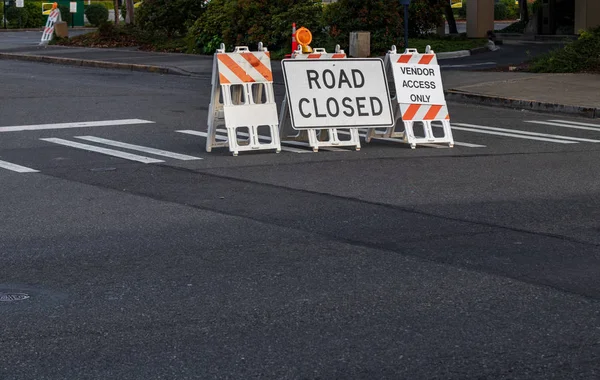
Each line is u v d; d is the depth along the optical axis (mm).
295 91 16188
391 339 7145
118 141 17516
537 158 15703
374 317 7652
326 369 6562
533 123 20609
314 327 7418
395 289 8406
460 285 8531
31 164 15047
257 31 38438
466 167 14828
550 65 29359
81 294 8297
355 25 37062
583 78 27297
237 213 11523
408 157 15836
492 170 14562
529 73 28969
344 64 16531
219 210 11688
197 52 40844
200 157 15781
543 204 12070
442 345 7023
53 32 47719
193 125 19797
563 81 26734
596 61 28891
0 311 7824
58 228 10773
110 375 6465
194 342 7090
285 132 19406
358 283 8594
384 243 10055
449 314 7719
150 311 7824
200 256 9531
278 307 7910
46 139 17703
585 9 42375
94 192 12852
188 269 9070
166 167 14805
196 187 13172
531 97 23906
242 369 6562
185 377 6430
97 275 8883
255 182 13531
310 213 11508
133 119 20594
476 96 24547
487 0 43875
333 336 7211
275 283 8594
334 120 16344
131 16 47125
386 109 16719
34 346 7023
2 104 23016
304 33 17109
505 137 18359
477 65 32656
